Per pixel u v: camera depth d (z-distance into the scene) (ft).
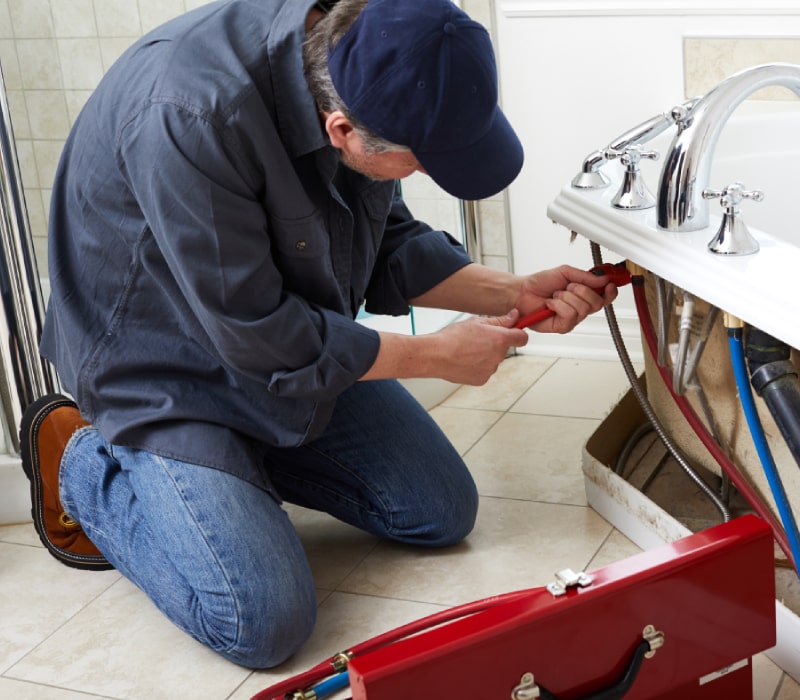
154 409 5.15
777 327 4.00
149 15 8.14
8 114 5.87
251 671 5.05
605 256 8.05
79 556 6.02
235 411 5.20
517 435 7.12
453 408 7.63
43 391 6.32
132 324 5.10
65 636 5.46
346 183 5.13
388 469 5.72
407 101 4.06
